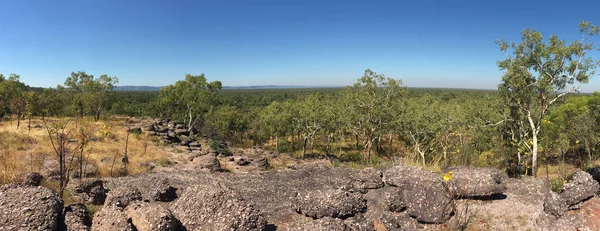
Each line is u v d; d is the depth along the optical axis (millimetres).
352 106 31438
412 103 37438
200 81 42000
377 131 31766
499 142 17938
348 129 34062
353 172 11000
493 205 7418
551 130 16891
